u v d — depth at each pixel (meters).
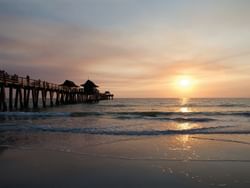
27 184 4.85
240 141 9.33
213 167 5.98
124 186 4.78
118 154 7.21
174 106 45.16
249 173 5.54
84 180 5.09
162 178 5.21
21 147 8.07
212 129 12.48
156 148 8.04
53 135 10.52
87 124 14.57
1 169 5.77
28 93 27.16
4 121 16.28
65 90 41.25
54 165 6.11
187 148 8.07
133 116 20.36
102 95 77.19
